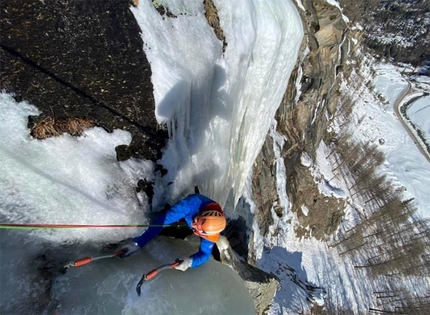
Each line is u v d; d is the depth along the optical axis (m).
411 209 30.42
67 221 3.41
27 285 3.07
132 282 3.30
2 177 3.11
